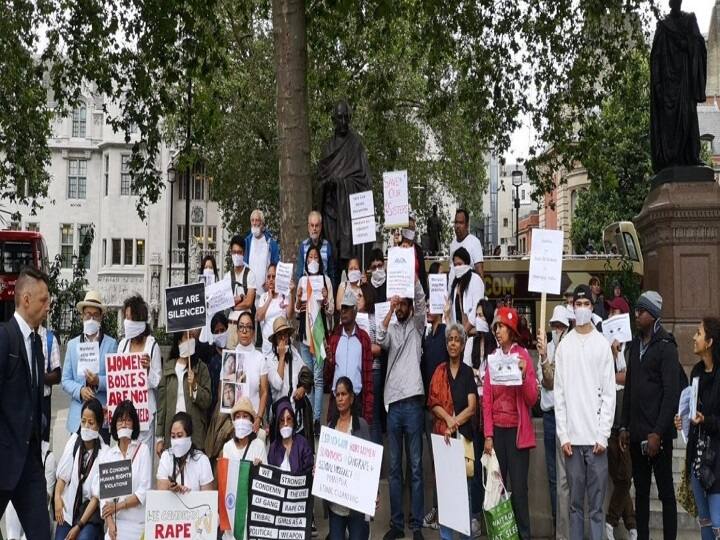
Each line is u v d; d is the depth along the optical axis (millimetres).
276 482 7164
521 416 7688
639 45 17547
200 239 51031
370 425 8422
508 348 7684
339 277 11469
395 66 26000
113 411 7590
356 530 7285
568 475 7355
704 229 11430
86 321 8312
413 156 29141
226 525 7121
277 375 8164
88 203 53625
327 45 19938
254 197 28266
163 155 51094
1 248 27219
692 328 11289
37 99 19141
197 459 7105
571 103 18797
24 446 5621
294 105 12961
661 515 8523
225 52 23406
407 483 8875
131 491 6832
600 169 19047
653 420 7367
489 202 84812
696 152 12031
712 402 6520
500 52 18672
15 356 5625
